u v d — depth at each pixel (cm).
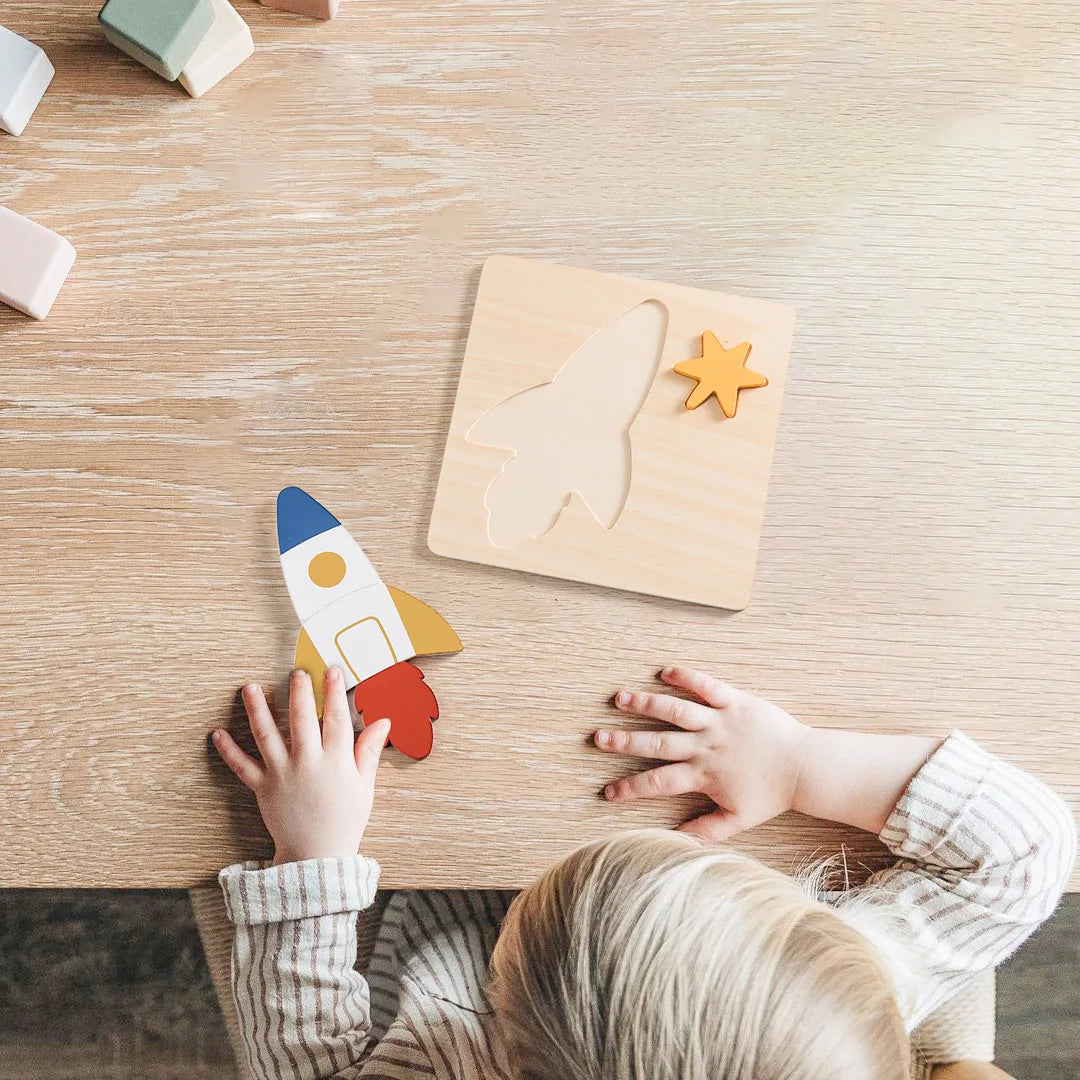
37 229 66
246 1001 66
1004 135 71
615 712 68
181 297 68
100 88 69
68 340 68
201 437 67
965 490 69
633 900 54
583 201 70
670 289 69
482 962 78
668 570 68
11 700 65
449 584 67
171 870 65
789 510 69
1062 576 69
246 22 70
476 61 70
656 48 71
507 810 67
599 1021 51
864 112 71
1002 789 66
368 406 68
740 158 71
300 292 69
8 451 67
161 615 66
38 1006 113
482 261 69
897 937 66
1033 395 70
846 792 67
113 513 67
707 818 68
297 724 65
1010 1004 118
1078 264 71
